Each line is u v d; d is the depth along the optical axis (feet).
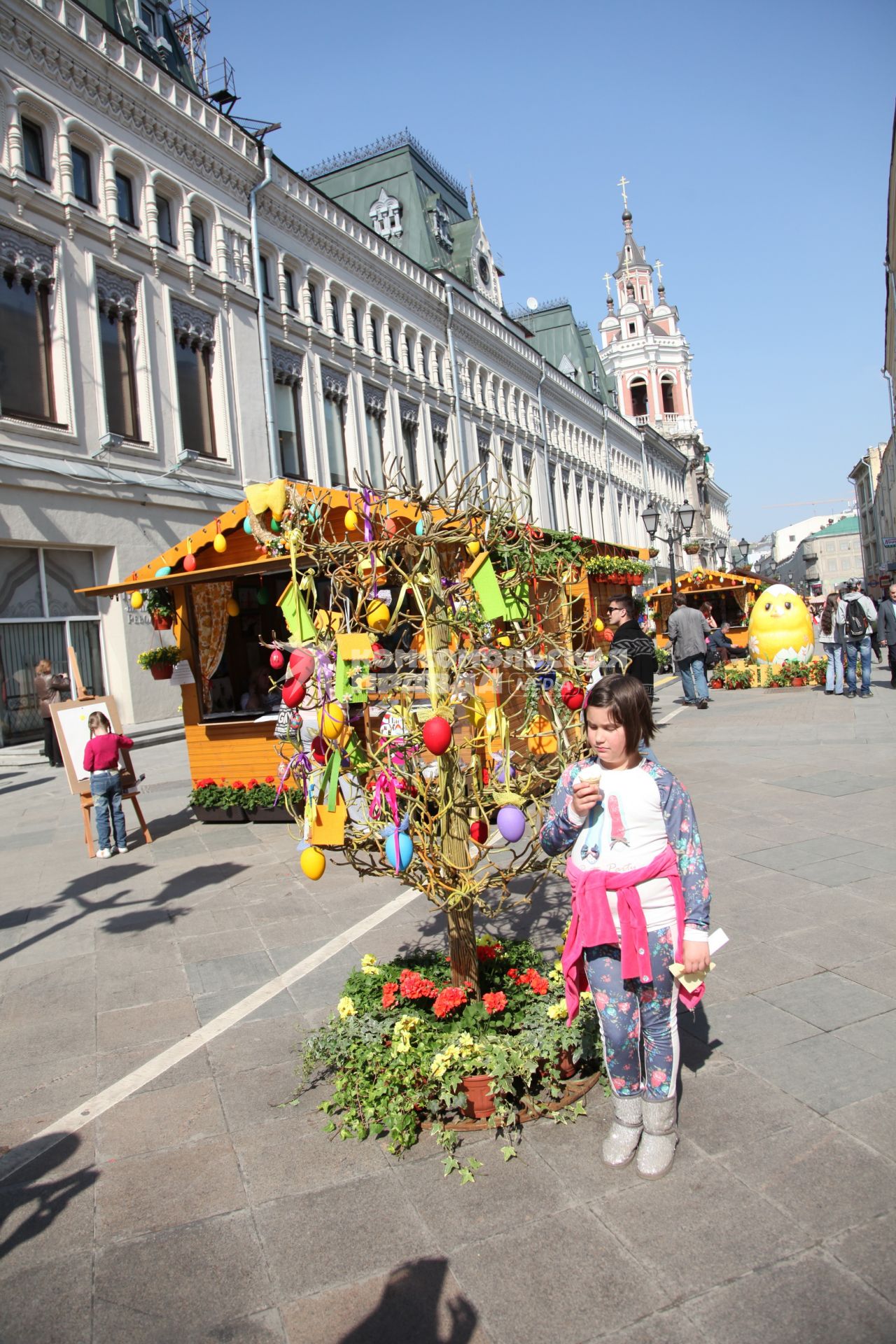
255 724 27.58
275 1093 11.10
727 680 57.67
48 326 52.16
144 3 67.26
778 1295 7.25
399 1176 9.26
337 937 16.38
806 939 14.56
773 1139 9.31
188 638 28.25
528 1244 8.07
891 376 153.69
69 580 53.78
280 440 73.26
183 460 59.57
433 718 9.31
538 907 17.16
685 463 222.07
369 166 112.57
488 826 10.61
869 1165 8.80
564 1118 9.95
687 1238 7.98
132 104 57.26
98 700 26.09
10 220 49.14
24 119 51.19
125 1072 11.95
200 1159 9.81
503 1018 10.61
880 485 221.46
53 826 30.19
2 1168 9.93
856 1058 10.76
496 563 11.19
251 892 19.75
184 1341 7.26
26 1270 8.24
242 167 67.41
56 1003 14.47
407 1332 7.19
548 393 136.15
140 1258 8.29
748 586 89.71
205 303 63.72
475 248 117.08
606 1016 8.93
